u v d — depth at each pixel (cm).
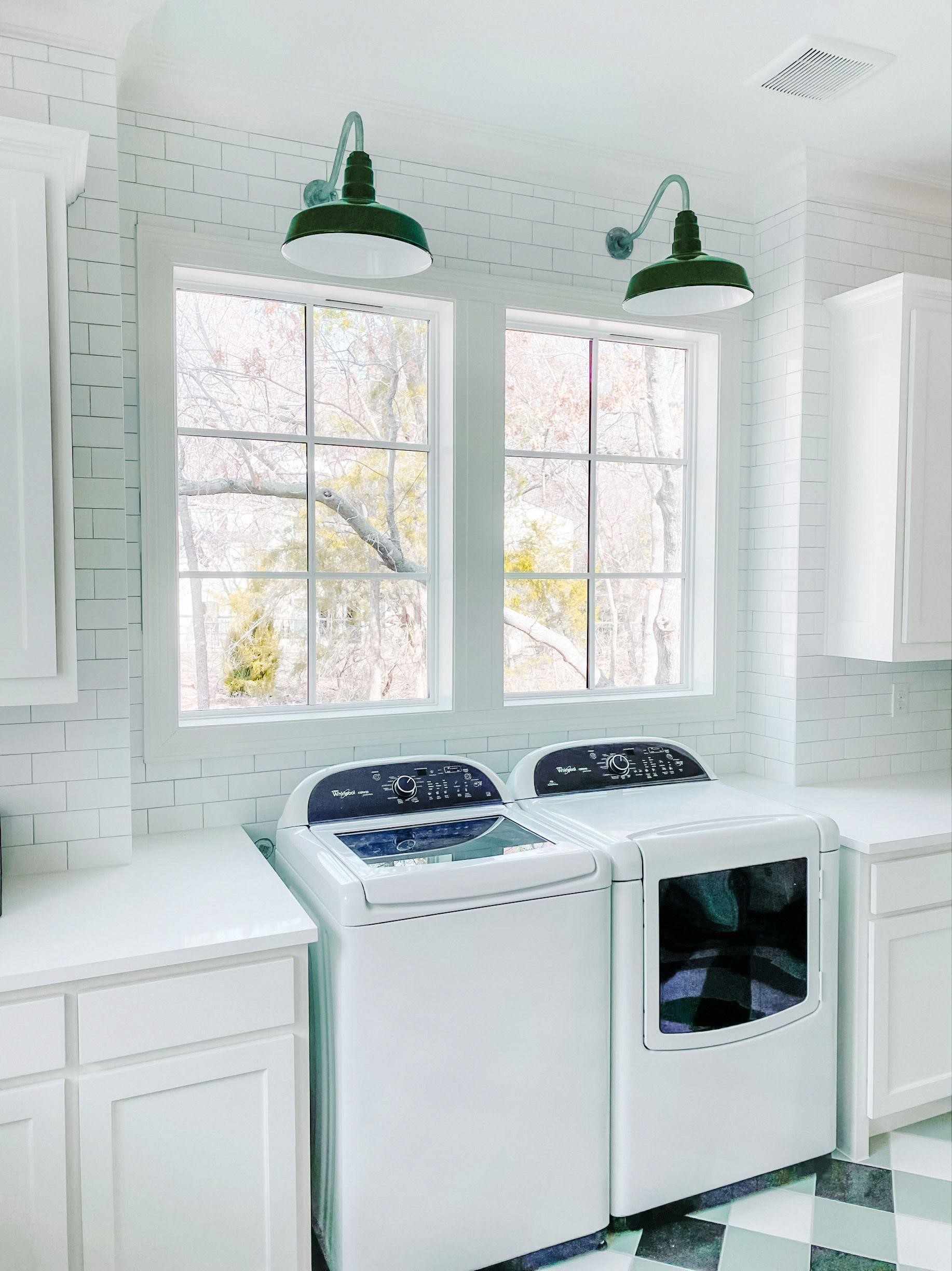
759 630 298
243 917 172
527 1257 194
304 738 242
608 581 293
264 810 240
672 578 303
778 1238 199
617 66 220
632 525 297
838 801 263
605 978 196
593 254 274
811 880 218
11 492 163
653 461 298
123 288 219
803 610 282
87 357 196
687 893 203
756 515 299
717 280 197
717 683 298
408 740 255
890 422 259
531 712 271
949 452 264
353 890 172
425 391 265
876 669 297
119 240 199
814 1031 218
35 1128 151
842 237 282
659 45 212
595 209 274
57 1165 153
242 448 245
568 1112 192
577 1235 195
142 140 220
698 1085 204
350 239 175
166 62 213
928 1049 233
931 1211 208
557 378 284
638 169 273
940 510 264
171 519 226
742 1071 209
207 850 215
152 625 224
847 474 275
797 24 203
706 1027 206
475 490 260
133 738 225
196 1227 164
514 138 254
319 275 238
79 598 197
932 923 231
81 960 152
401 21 201
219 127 228
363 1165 174
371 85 228
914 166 276
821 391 280
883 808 254
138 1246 159
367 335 258
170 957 157
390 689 264
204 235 225
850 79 227
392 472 262
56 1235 154
